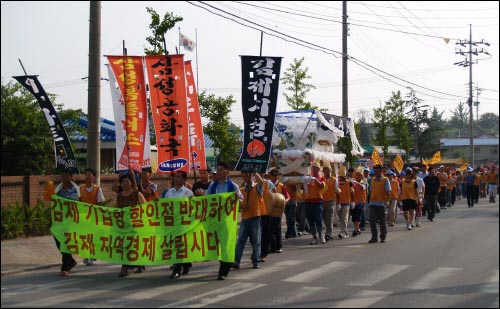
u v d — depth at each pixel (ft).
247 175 36.96
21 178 49.83
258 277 32.68
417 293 26.94
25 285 31.09
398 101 131.03
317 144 59.21
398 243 46.73
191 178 68.64
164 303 26.23
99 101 44.39
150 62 41.01
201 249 33.65
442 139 215.31
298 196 53.67
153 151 75.05
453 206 91.97
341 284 29.78
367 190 66.39
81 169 73.05
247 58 38.27
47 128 62.49
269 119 37.70
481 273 30.58
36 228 49.11
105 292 28.96
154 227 34.17
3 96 62.54
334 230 59.88
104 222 34.53
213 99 83.71
